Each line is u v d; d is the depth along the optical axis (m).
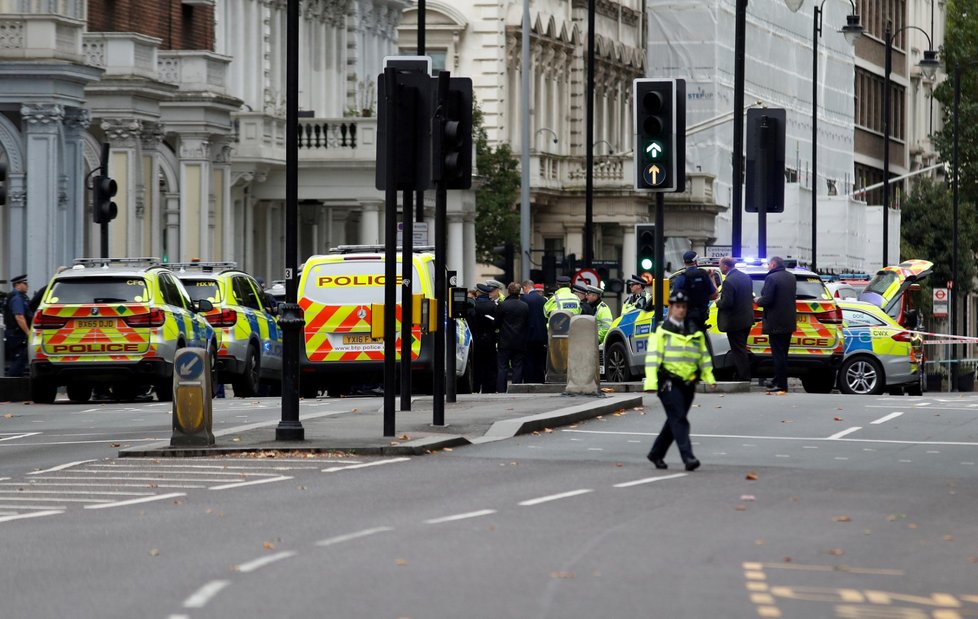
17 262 140.12
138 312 103.88
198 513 53.56
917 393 124.00
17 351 116.69
